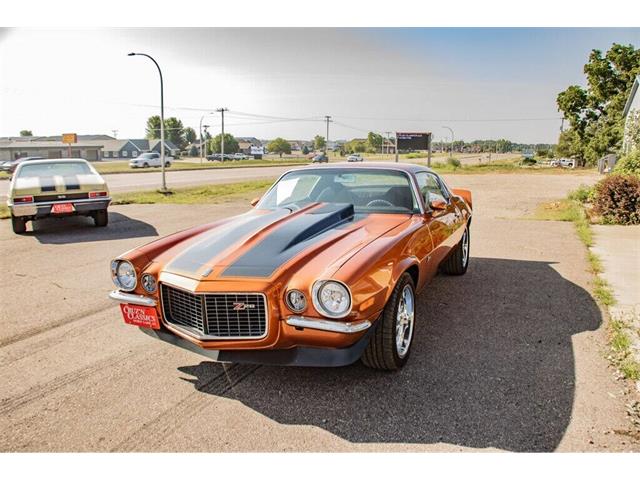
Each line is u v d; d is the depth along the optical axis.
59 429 2.76
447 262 5.61
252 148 91.62
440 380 3.21
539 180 24.56
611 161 28.53
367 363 3.26
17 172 9.75
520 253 7.01
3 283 5.79
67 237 8.88
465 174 31.34
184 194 17.92
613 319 4.22
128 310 3.36
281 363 2.91
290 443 2.58
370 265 2.90
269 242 3.27
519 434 2.61
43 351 3.83
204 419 2.83
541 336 3.92
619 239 7.99
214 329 2.96
